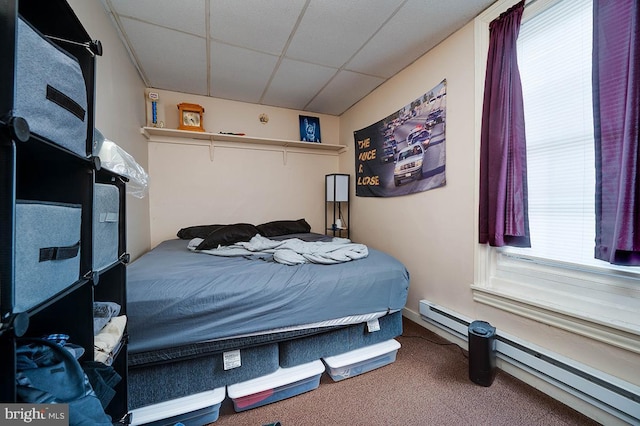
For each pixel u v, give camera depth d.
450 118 1.89
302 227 3.12
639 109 1.00
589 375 1.13
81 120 0.63
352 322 1.46
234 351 1.24
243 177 3.14
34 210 0.48
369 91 2.87
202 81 2.60
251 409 1.25
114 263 0.89
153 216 2.73
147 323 1.06
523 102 1.46
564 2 1.33
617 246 1.04
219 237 1.96
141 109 2.49
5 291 0.41
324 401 1.30
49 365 0.53
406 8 1.63
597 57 1.13
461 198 1.81
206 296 1.14
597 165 1.14
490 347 1.38
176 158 2.83
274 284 1.27
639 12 0.99
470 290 1.75
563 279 1.34
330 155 3.61
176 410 1.09
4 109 0.41
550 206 1.41
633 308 1.11
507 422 1.16
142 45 1.98
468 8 1.63
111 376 0.72
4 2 0.42
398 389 1.38
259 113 3.21
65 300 0.68
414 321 2.23
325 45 2.02
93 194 0.70
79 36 0.71
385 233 2.66
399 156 2.42
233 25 1.78
